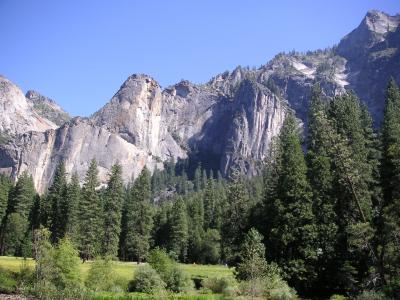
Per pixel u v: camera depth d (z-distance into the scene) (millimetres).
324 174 54906
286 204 54094
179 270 50094
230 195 67688
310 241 50969
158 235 121438
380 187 52344
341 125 58281
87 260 91062
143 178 103750
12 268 46656
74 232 92562
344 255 50188
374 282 42094
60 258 41938
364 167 52781
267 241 55406
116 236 96875
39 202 114812
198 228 120188
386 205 48031
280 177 57125
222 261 111875
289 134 62719
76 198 98062
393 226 40938
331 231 50938
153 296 41031
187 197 182875
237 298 41906
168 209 126375
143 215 101312
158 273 49125
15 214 105375
